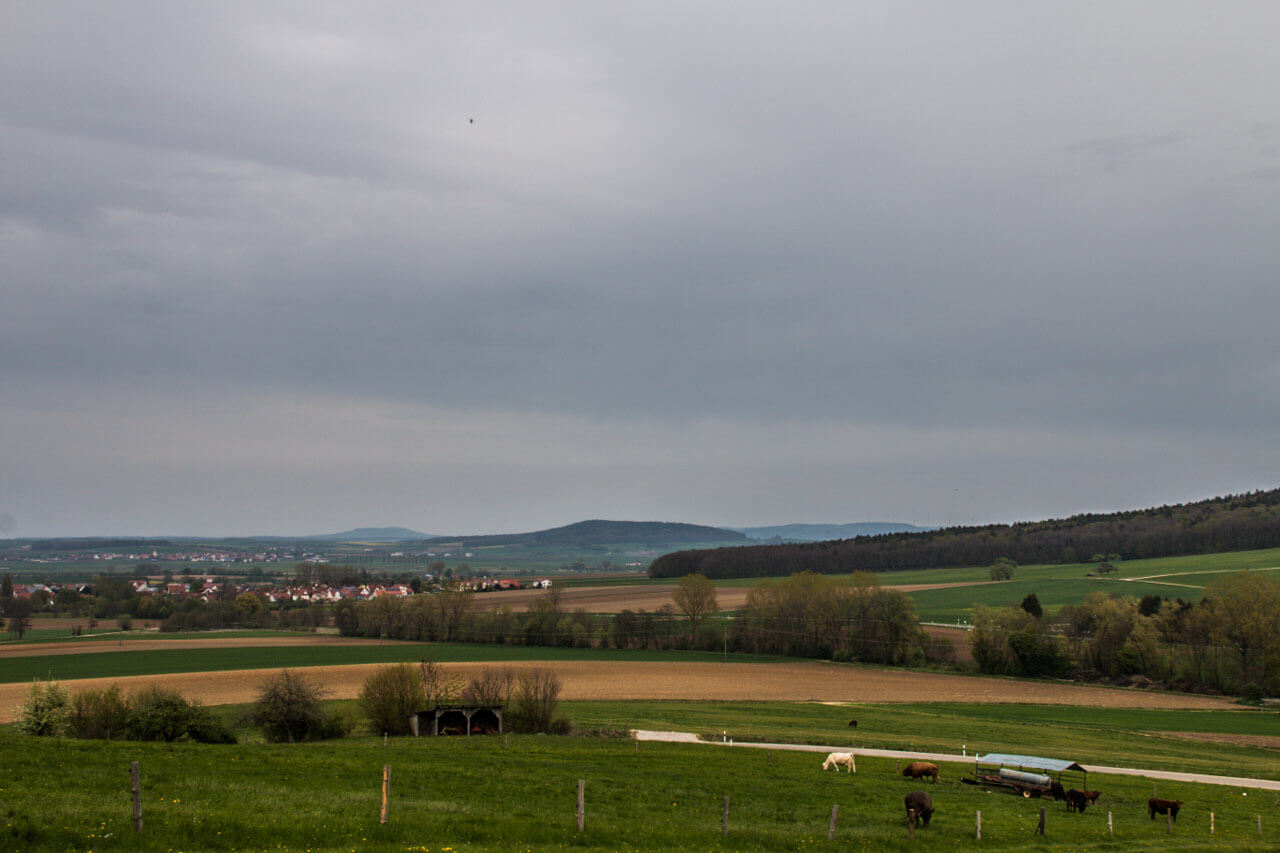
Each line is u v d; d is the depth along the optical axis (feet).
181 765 130.00
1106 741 261.24
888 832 123.03
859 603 501.97
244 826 93.97
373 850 89.20
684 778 158.30
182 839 88.84
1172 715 329.31
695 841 107.45
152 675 382.42
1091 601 463.42
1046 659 434.71
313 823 97.04
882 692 373.20
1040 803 160.56
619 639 524.52
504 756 171.22
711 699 339.16
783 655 506.48
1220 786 192.75
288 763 139.54
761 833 113.29
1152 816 152.35
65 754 129.39
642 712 284.82
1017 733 266.98
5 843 82.33
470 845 94.43
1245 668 401.08
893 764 197.06
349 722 231.09
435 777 137.80
